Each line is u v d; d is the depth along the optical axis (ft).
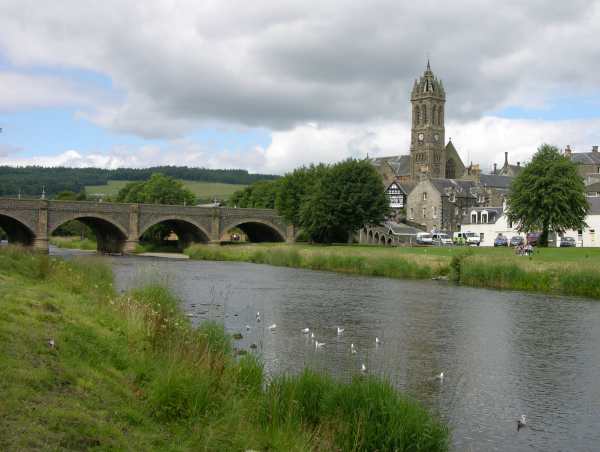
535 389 75.00
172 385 49.85
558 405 69.36
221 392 55.47
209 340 73.61
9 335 52.49
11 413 39.22
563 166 276.82
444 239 389.60
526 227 294.46
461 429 61.62
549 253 238.89
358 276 219.61
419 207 483.92
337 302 145.89
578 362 88.17
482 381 77.92
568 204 278.46
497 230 393.50
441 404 68.64
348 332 107.86
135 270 210.18
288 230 437.99
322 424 51.93
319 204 364.38
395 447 48.49
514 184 291.17
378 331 109.29
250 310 130.31
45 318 62.69
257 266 265.75
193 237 436.76
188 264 274.36
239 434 47.01
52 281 108.17
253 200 587.68
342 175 363.97
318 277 212.43
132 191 600.80
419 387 74.64
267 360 83.87
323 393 55.88
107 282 119.24
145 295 97.71
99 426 41.47
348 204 359.25
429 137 638.53
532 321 121.29
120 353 59.47
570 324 118.01
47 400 42.91
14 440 36.11
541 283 175.52
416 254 241.76
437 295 161.68
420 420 50.96
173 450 42.19
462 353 92.89
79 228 591.78
